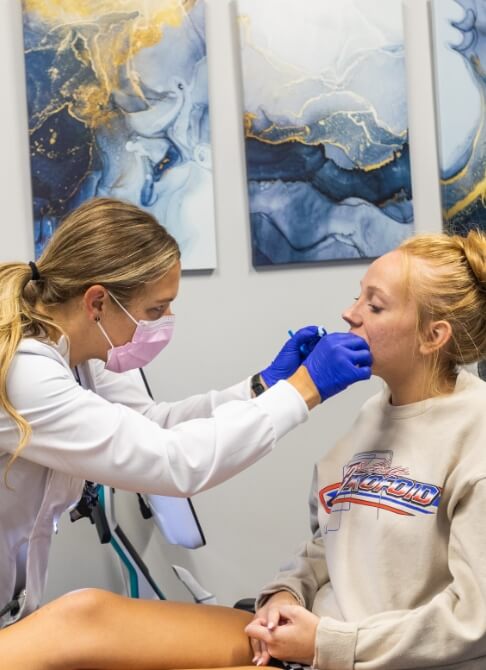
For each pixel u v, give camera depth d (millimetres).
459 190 2227
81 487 1446
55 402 1246
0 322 1272
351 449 1396
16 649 1136
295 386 1316
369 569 1250
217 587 2182
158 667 1192
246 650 1256
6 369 1235
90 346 1379
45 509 1347
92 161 2047
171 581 2160
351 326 1354
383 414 1355
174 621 1224
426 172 2248
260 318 2168
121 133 2057
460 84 2215
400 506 1237
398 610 1204
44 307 1346
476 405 1239
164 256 1356
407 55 2229
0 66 2033
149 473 1255
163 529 1933
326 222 2156
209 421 1300
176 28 2072
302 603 1312
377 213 2182
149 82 2066
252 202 2125
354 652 1146
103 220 1339
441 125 2217
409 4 2221
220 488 2180
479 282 1294
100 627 1164
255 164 2119
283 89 2123
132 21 2053
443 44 2205
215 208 2139
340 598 1265
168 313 1450
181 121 2084
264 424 1285
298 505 2215
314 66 2137
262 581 2203
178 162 2086
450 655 1106
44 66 2021
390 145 2184
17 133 2047
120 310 1345
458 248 1324
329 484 1395
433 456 1236
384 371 1324
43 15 2018
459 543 1155
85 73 2037
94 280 1316
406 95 2199
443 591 1173
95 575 2129
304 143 2139
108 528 1795
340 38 2146
